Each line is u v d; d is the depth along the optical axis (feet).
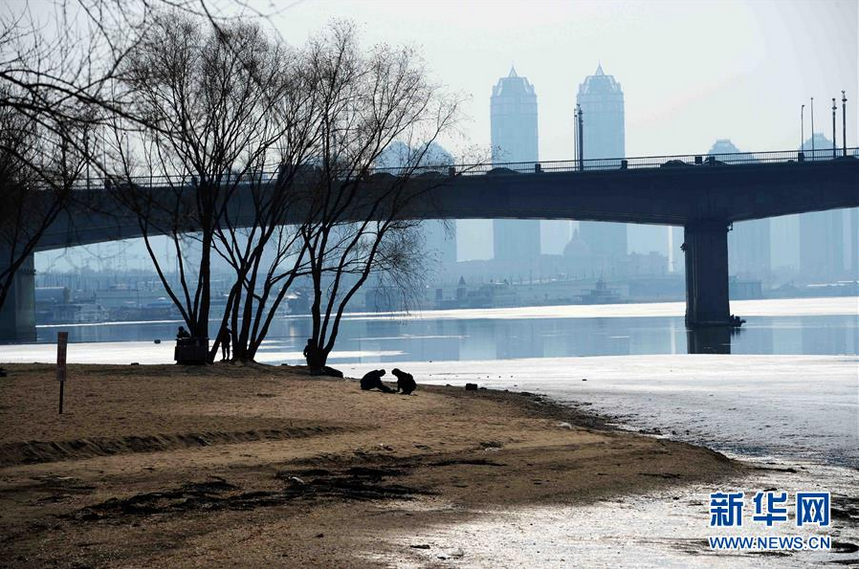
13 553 96.48
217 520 112.68
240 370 326.24
